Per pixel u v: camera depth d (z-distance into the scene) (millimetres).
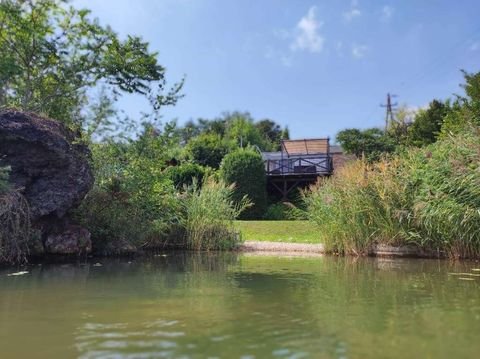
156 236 10875
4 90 10203
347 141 26766
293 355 2477
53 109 10445
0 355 2537
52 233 7926
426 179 8328
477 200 7730
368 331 2969
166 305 3875
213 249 10664
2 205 6824
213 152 30234
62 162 7781
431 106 27438
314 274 6023
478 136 8055
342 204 9211
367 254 9000
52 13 10398
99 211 9117
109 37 10711
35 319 3369
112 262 7750
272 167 24844
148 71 10648
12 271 6402
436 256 8453
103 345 2691
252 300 4098
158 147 10500
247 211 20641
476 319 3301
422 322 3215
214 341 2754
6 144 7355
